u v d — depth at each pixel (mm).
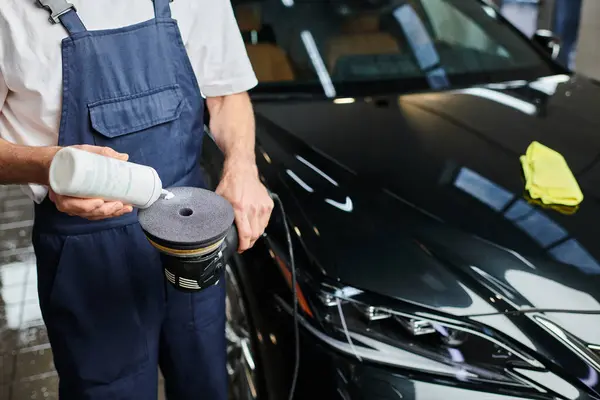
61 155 903
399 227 1505
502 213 1547
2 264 2934
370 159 1780
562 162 1733
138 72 1162
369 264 1421
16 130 1170
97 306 1266
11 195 3572
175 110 1212
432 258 1418
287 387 1440
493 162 1764
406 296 1360
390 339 1362
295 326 1420
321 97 2160
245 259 1668
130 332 1309
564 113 2047
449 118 2012
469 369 1315
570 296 1337
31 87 1107
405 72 2270
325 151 1826
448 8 2477
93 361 1313
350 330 1382
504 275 1377
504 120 2004
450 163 1756
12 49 1086
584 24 4004
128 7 1159
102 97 1140
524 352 1295
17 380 2240
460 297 1348
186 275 1041
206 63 1354
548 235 1478
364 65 2275
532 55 2383
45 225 1225
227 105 1428
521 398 1275
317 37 2342
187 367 1455
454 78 2254
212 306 1428
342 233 1502
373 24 2393
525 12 4297
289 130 1955
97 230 1218
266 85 2203
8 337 2457
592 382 1243
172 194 1060
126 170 951
